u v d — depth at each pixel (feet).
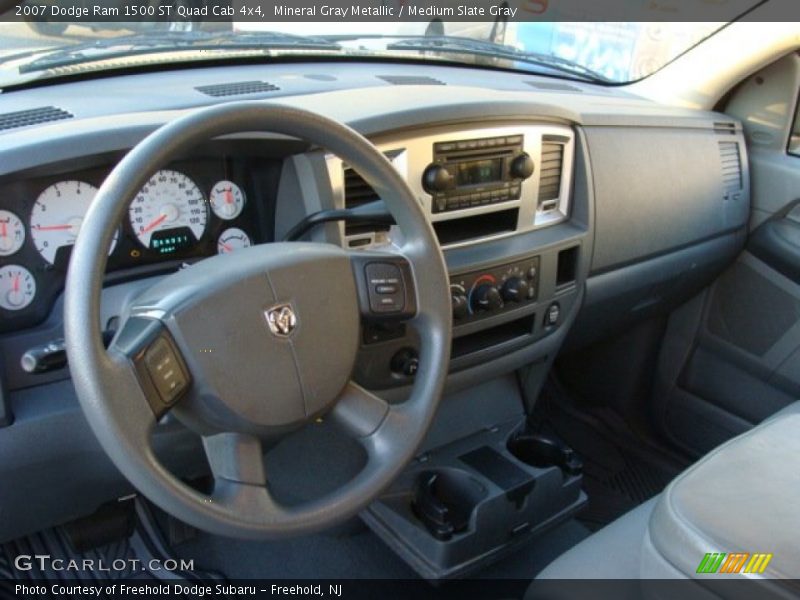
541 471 5.24
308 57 5.87
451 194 4.69
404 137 4.43
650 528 3.19
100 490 4.17
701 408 7.13
